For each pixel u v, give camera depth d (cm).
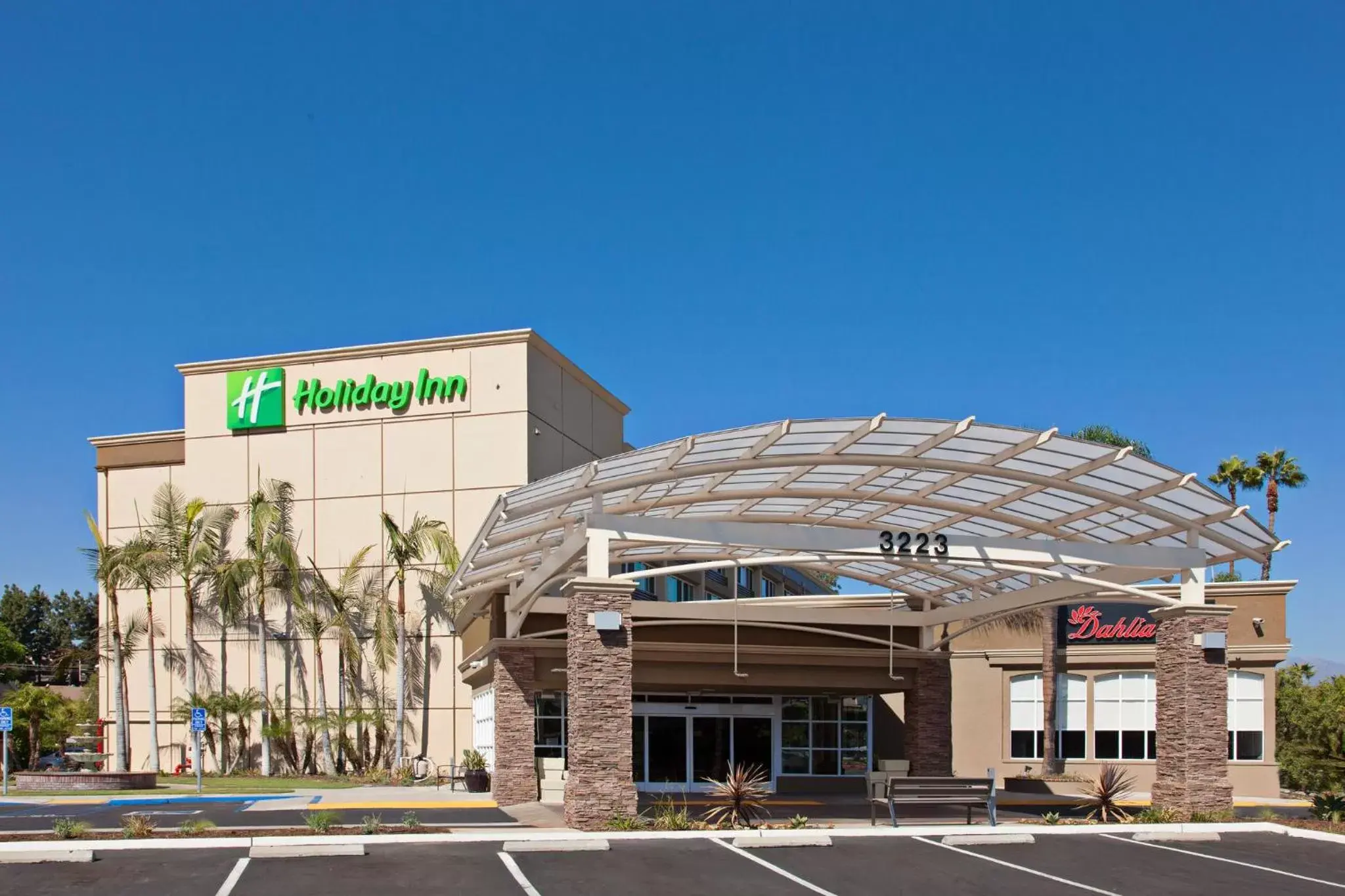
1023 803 2809
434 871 1466
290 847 1572
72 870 1443
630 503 2341
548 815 2348
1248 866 1608
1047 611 3441
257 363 4297
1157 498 2186
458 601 3338
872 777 2389
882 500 2395
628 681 1945
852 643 3069
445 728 3922
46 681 9456
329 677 4075
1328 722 2919
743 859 1603
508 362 4100
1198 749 2200
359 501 4141
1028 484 2238
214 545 4153
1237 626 3391
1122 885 1461
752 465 2080
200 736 3098
